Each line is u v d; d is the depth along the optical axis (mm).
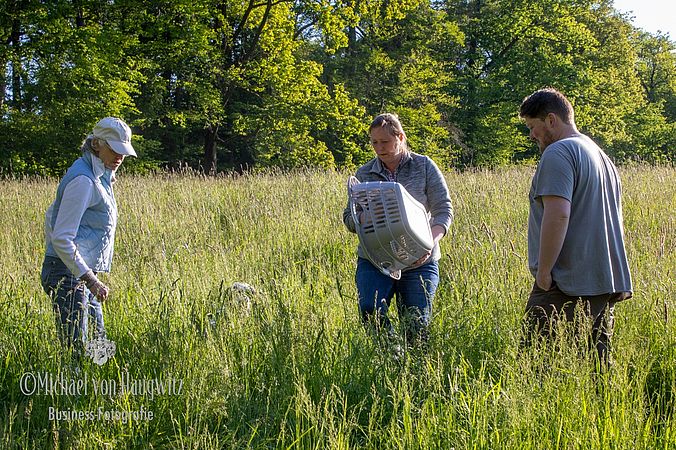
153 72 27234
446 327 4875
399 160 5098
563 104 4371
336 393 4141
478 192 10953
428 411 3766
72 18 25281
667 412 4055
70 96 23766
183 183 14117
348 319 5105
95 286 4559
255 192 12297
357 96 36062
